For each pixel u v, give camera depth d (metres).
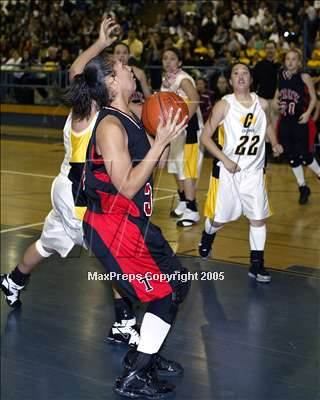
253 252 4.80
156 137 2.92
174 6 16.44
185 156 6.25
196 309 4.37
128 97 3.21
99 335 4.09
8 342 3.99
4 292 4.53
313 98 6.70
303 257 4.98
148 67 13.07
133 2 18.52
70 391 3.38
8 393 3.36
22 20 19.72
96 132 3.09
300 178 6.50
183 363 3.63
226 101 4.64
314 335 3.93
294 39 10.64
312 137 6.25
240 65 4.66
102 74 3.13
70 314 4.42
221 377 3.47
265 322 4.14
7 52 18.52
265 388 3.34
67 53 15.60
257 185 4.65
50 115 14.82
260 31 13.18
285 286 4.67
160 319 3.24
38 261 4.38
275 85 8.18
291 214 6.16
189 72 12.32
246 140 4.62
